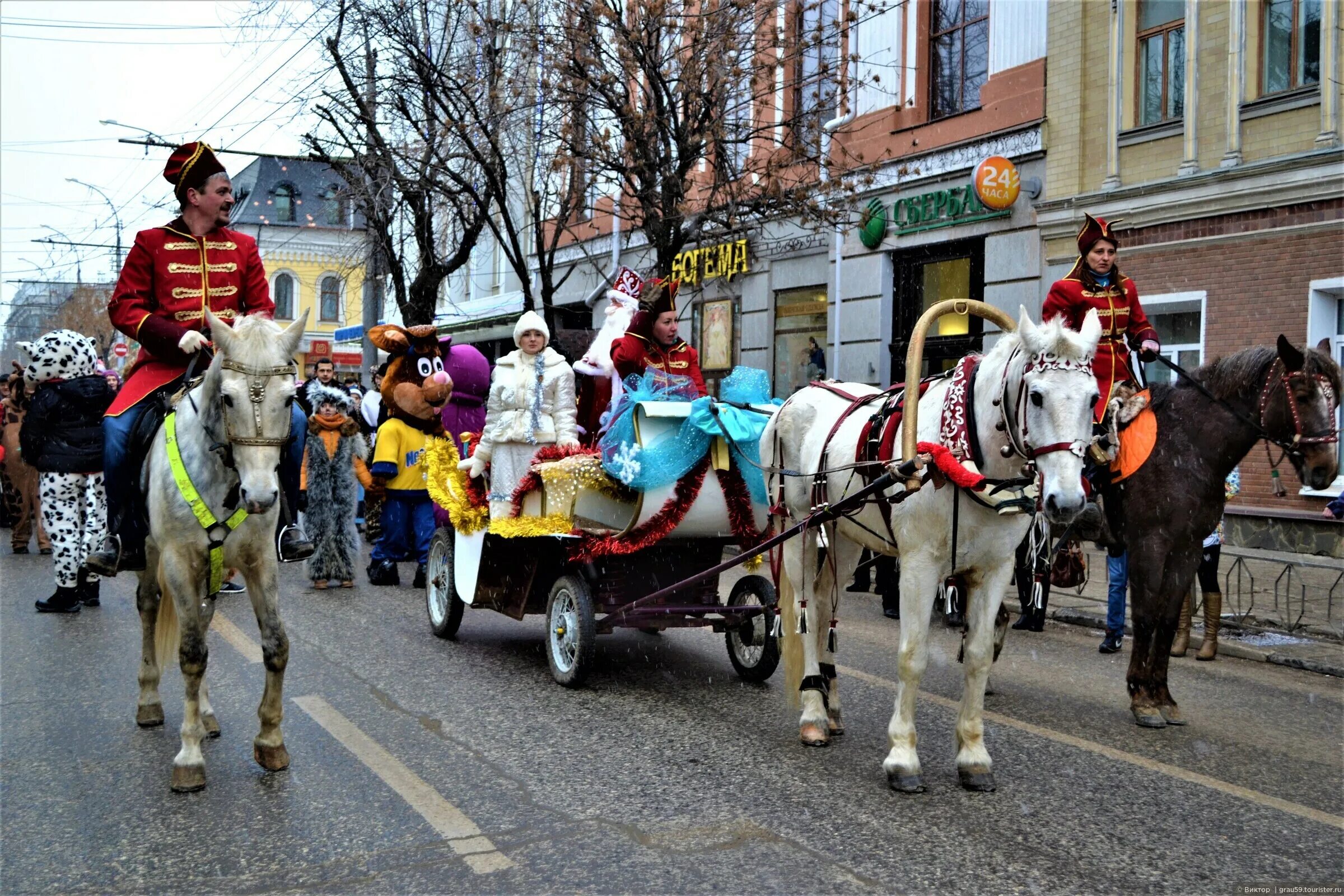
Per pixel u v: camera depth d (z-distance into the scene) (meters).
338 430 10.98
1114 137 13.65
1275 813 4.79
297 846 4.33
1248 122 12.38
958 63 16.23
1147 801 4.93
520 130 16.31
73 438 9.05
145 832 4.48
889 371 17.09
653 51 13.52
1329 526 11.97
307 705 6.41
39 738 5.77
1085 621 9.33
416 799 4.86
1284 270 11.95
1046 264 14.49
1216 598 8.07
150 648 5.97
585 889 3.94
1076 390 4.39
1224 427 6.24
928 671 7.54
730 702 6.62
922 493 4.92
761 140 17.64
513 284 28.03
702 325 21.42
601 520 6.96
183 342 5.00
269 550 5.21
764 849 4.32
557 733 5.91
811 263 18.48
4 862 4.19
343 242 37.56
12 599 10.14
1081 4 13.98
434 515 10.96
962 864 4.18
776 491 6.23
